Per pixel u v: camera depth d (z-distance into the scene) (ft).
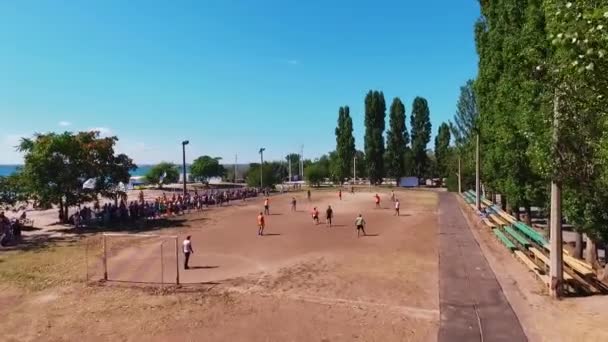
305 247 83.46
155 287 56.03
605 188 37.58
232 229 109.91
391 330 39.78
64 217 123.34
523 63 31.53
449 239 88.63
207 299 50.39
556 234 47.39
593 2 20.20
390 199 198.80
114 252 81.05
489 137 98.53
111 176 129.80
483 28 114.01
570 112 35.24
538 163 42.29
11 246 88.28
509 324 39.81
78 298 51.80
